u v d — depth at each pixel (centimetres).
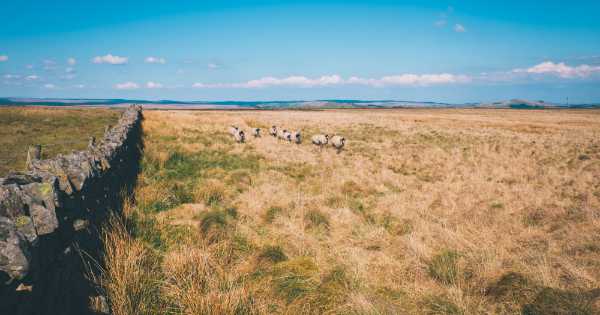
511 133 3834
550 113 11425
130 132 1445
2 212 321
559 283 513
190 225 713
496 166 1781
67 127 2242
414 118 6694
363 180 1345
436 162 1936
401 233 796
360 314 458
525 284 508
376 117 6638
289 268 566
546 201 1039
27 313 279
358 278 553
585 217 845
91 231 493
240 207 881
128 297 411
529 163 1900
